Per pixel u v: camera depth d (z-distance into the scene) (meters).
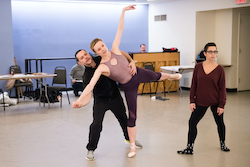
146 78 4.14
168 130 5.49
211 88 4.05
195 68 4.16
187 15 10.16
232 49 9.62
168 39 11.01
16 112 7.30
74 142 4.94
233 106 7.54
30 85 8.97
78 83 9.38
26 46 10.02
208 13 9.98
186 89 10.52
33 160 4.20
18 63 9.95
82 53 3.85
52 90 8.02
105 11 11.13
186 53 10.30
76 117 6.68
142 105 7.84
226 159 4.07
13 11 9.76
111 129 5.62
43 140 5.07
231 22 9.52
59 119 6.52
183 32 10.36
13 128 5.86
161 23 11.26
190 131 4.25
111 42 11.34
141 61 9.45
